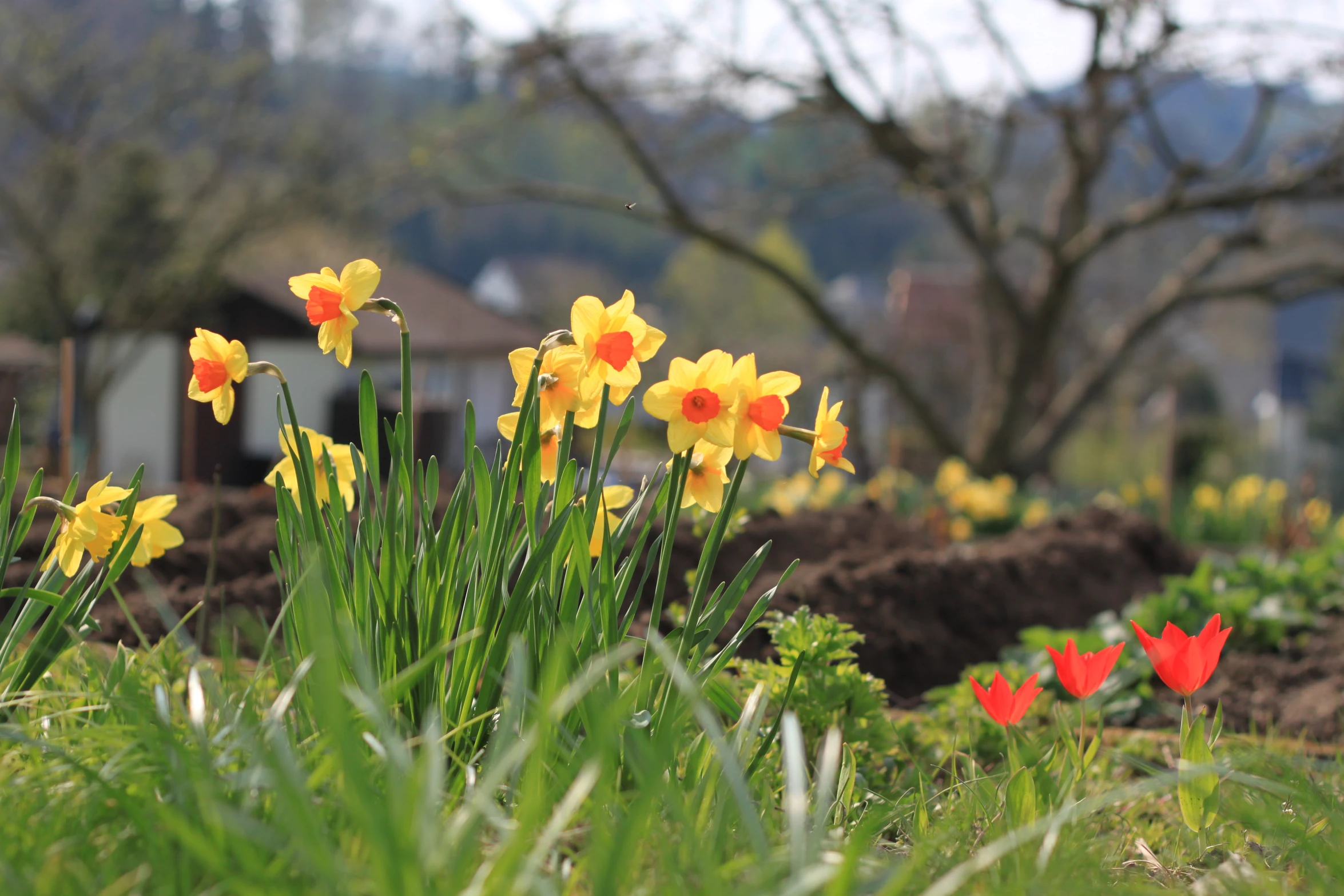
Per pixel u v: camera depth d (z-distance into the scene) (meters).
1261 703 3.69
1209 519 10.59
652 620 1.91
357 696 1.34
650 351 1.93
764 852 1.28
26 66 19.98
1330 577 5.10
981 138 15.40
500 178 15.84
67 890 1.27
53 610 1.99
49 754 1.67
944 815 2.00
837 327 16.08
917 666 4.01
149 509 2.26
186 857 1.32
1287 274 15.90
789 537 5.32
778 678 2.47
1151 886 1.66
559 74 14.12
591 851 1.38
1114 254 26.23
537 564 1.85
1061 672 2.07
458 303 24.05
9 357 20.08
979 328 20.03
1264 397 43.91
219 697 1.79
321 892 1.24
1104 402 24.84
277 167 22.06
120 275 20.38
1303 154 14.27
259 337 20.47
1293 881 1.78
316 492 2.16
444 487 5.68
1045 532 6.01
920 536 6.14
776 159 16.56
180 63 21.23
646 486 2.01
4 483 2.06
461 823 1.25
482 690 1.89
